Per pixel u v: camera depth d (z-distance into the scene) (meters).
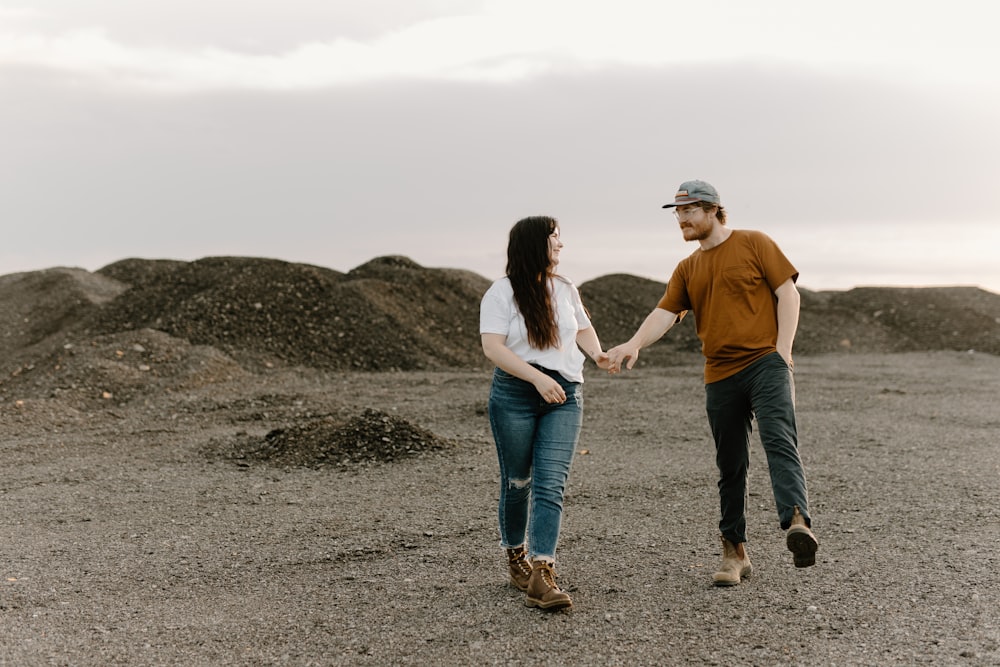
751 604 4.08
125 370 15.04
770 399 4.18
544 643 3.68
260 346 18.70
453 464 8.14
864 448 8.62
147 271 32.50
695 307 4.46
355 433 8.75
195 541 5.64
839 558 4.83
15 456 9.18
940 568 4.56
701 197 4.31
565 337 4.14
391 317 21.06
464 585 4.52
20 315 24.94
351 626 3.97
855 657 3.43
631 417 11.14
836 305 28.52
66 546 5.56
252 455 8.71
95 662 3.61
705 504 6.34
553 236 4.14
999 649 3.45
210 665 3.57
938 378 15.97
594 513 6.12
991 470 7.24
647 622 3.88
